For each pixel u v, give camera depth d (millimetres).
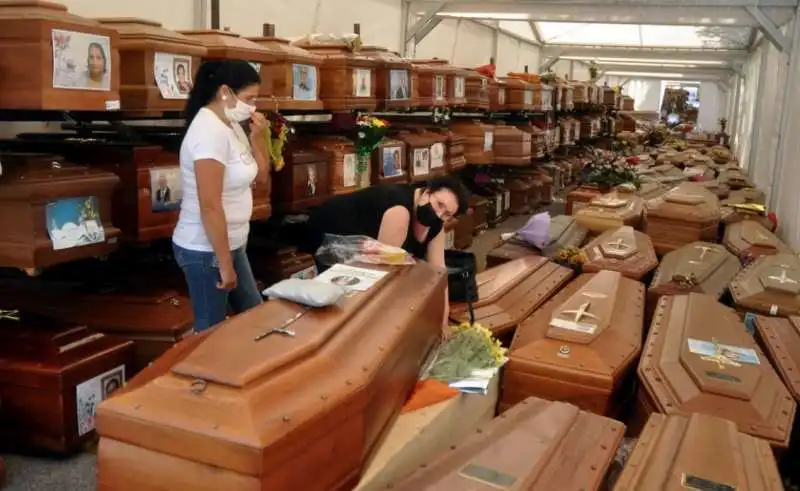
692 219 4957
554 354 2674
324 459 1599
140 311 3238
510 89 8258
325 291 2031
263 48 3617
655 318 3146
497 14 7582
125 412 1490
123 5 3859
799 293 3443
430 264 2811
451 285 3191
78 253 2682
